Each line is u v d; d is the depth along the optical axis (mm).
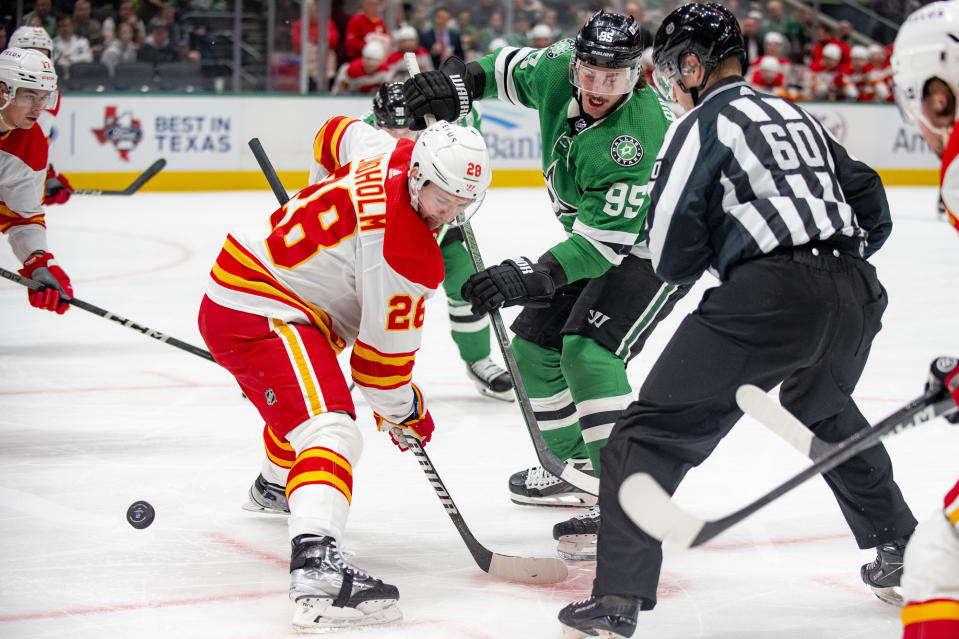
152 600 6020
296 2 26828
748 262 5273
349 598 5605
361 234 5656
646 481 4551
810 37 31578
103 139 25297
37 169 9672
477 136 5617
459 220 7070
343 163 6797
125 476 8188
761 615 6027
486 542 7133
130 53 25641
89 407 10062
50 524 7184
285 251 5902
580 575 6594
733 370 5262
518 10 28828
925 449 9102
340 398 5809
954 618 4113
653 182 5445
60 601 5977
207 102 26203
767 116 5402
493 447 9258
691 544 4543
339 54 28094
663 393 5305
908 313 15180
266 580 6344
